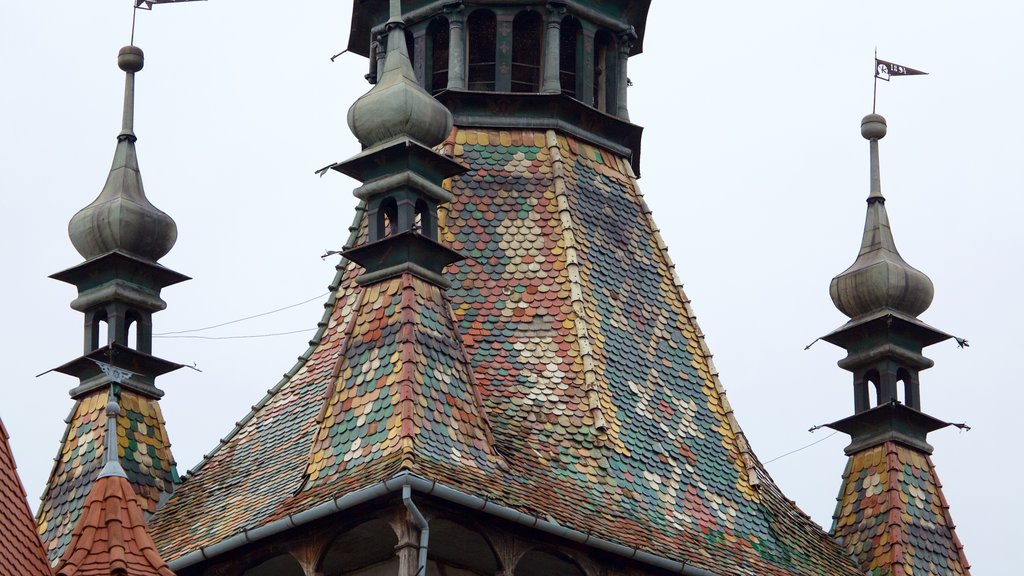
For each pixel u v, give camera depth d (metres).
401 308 57.59
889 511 64.56
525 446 58.94
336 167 59.28
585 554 56.81
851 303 67.31
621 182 65.69
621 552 56.94
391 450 55.56
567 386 60.72
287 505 56.06
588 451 59.75
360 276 58.62
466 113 65.00
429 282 58.47
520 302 62.06
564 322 61.72
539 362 61.06
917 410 66.44
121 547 53.59
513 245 62.97
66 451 61.75
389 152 58.84
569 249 62.84
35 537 52.84
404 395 56.22
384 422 56.12
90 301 62.62
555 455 59.25
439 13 65.94
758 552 61.16
